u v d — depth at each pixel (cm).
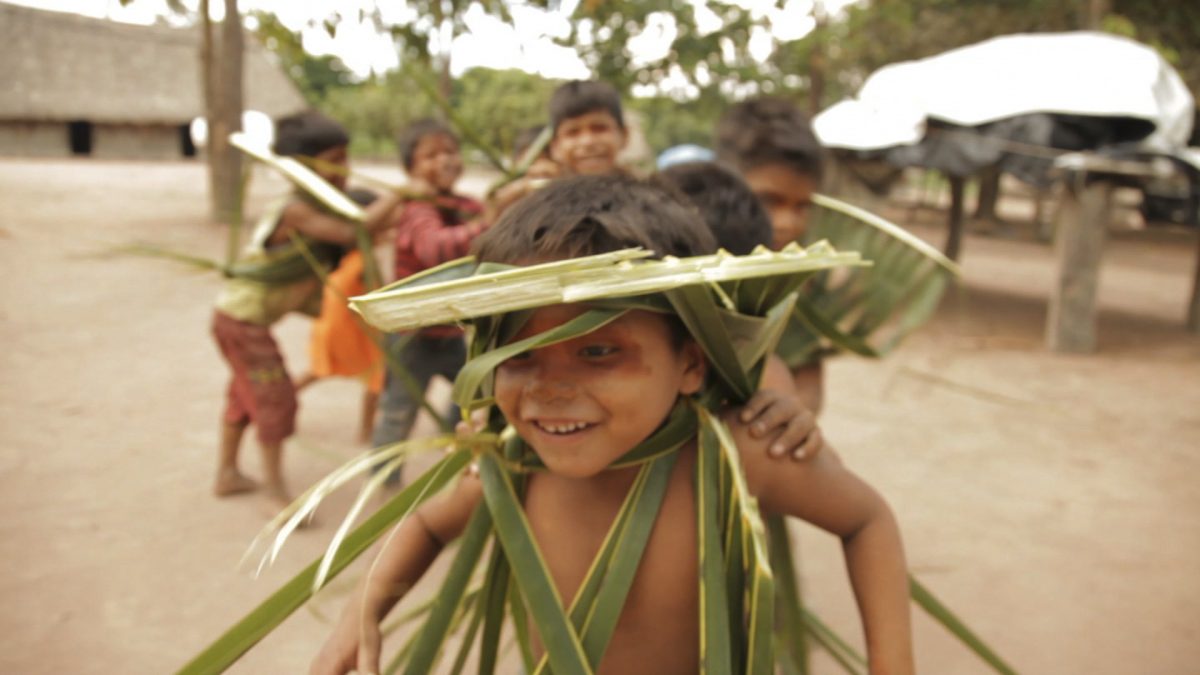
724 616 115
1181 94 796
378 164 3494
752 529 111
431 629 122
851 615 308
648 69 1155
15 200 1588
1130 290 1176
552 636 110
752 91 1428
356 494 397
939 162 865
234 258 368
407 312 90
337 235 360
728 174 186
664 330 114
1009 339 816
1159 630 306
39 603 300
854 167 1025
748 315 125
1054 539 381
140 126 3155
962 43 1803
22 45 2950
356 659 132
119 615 295
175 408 516
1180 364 735
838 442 507
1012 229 1847
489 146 313
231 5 1359
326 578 110
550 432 113
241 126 1404
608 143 298
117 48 3116
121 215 1461
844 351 227
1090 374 691
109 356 621
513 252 114
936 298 228
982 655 157
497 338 109
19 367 582
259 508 379
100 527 360
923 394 617
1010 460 484
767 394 135
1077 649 292
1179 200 895
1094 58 805
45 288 836
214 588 314
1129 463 484
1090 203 748
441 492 143
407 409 382
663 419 124
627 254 95
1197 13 1702
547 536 133
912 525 391
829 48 1608
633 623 127
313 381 477
